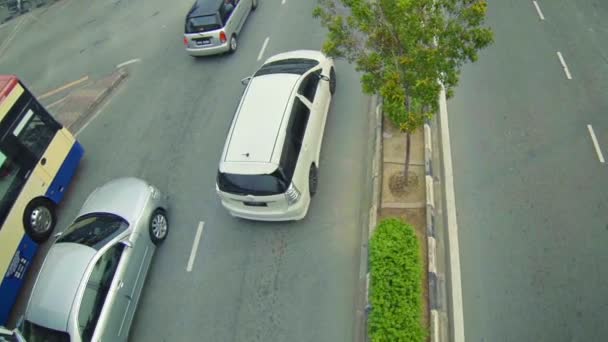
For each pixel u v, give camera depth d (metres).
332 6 9.55
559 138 10.48
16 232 10.45
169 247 10.33
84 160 13.09
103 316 8.33
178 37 17.06
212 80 14.59
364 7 7.37
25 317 8.39
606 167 9.73
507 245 8.77
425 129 10.62
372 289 7.69
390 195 9.69
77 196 12.16
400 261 7.76
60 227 11.55
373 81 8.11
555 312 7.77
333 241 9.58
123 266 8.96
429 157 10.09
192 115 13.55
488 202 9.48
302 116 10.02
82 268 8.49
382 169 10.21
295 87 10.20
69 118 14.45
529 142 10.50
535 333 7.60
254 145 9.17
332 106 12.23
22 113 11.04
